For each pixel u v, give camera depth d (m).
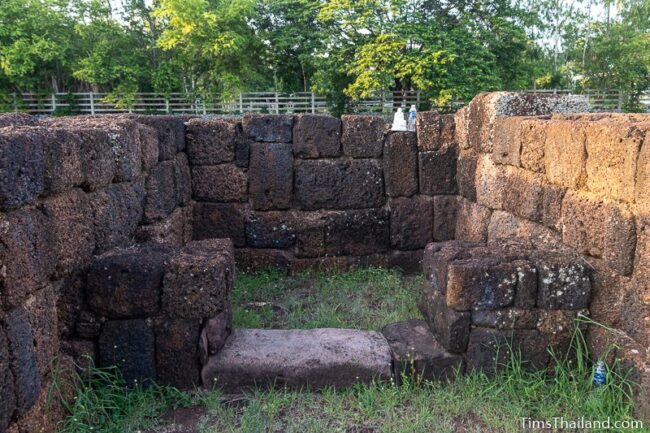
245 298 4.71
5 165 1.96
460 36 18.22
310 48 20.08
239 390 3.02
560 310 3.00
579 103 4.61
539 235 3.74
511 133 4.15
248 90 21.77
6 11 18.56
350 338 3.32
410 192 5.52
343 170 5.45
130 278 2.84
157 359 2.93
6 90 20.28
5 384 1.94
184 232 5.12
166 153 4.62
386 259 5.57
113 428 2.59
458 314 3.02
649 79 23.45
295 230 5.48
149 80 20.75
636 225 2.63
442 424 2.67
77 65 19.75
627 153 2.66
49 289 2.42
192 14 18.58
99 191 3.19
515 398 2.86
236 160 5.42
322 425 2.66
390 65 17.92
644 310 2.59
